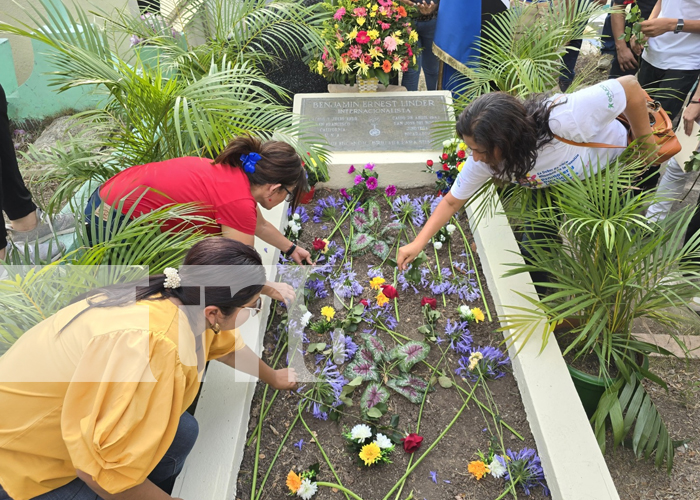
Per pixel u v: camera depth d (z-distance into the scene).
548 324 2.30
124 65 2.52
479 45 3.99
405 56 4.19
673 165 3.33
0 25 2.28
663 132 2.46
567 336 2.61
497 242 3.03
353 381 2.33
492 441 2.23
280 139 2.86
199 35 4.11
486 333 2.69
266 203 2.30
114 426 1.35
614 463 2.38
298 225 3.30
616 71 4.30
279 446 2.21
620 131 2.39
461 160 3.47
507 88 3.50
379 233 3.32
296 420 2.29
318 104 4.02
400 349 2.54
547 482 2.07
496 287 2.77
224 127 2.50
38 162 2.83
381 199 3.63
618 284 2.24
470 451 2.22
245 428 2.23
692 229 3.13
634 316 2.40
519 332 2.53
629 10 3.59
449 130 3.56
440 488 2.10
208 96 2.47
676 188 3.38
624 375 2.28
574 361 2.48
